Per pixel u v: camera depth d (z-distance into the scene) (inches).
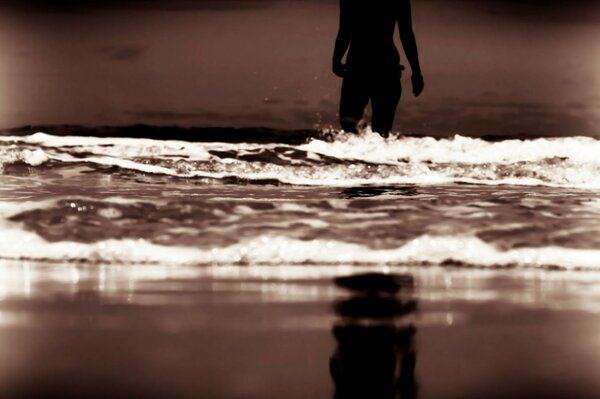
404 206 361.4
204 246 322.3
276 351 227.3
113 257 315.9
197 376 210.2
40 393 198.5
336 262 314.7
